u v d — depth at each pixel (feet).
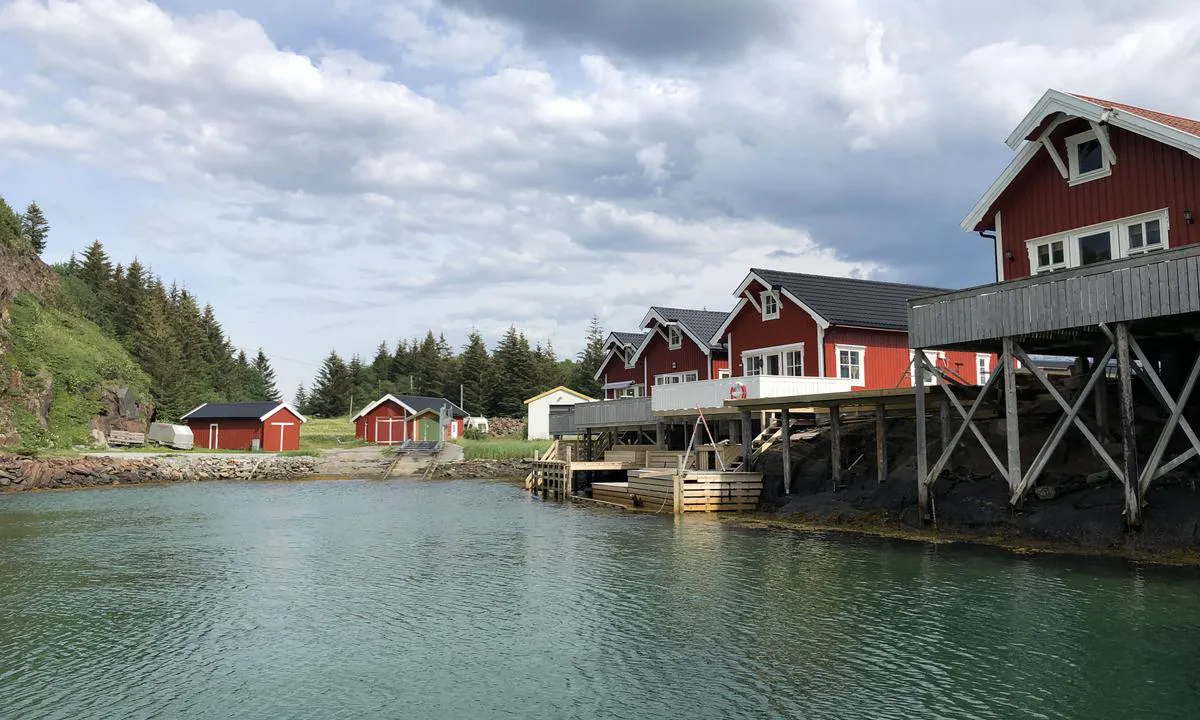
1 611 46.29
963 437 73.51
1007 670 32.99
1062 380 74.95
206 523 86.48
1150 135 57.52
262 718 30.22
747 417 88.53
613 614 43.80
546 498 115.34
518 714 30.07
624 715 29.68
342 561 61.93
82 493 126.52
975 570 50.83
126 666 36.40
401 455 181.16
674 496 85.81
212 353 371.76
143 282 371.35
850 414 93.50
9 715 30.58
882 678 32.55
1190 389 50.37
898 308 107.76
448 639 39.96
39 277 208.03
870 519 70.28
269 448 208.95
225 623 43.52
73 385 171.63
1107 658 33.86
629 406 119.65
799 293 102.47
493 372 358.02
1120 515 54.13
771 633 39.14
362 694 32.55
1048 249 67.67
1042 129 65.77
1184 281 48.34
